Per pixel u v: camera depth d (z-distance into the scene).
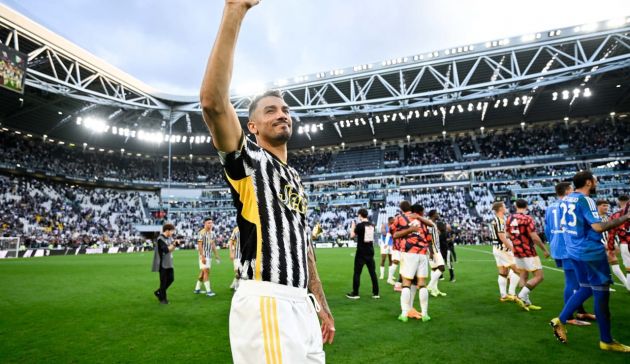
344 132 50.62
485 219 40.41
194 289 10.36
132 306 7.81
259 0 1.47
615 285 9.20
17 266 18.34
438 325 5.83
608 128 43.25
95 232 42.88
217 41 1.38
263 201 1.62
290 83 36.59
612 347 4.46
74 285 11.23
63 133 44.75
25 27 25.75
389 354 4.46
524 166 43.34
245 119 37.41
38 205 41.34
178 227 48.19
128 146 50.88
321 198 50.66
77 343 5.12
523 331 5.41
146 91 37.59
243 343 1.48
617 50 31.64
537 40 29.22
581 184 4.89
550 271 12.69
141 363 4.30
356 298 8.40
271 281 1.55
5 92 33.62
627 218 4.32
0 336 5.49
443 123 46.91
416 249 6.33
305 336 1.58
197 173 56.91
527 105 41.56
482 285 9.98
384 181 49.16
